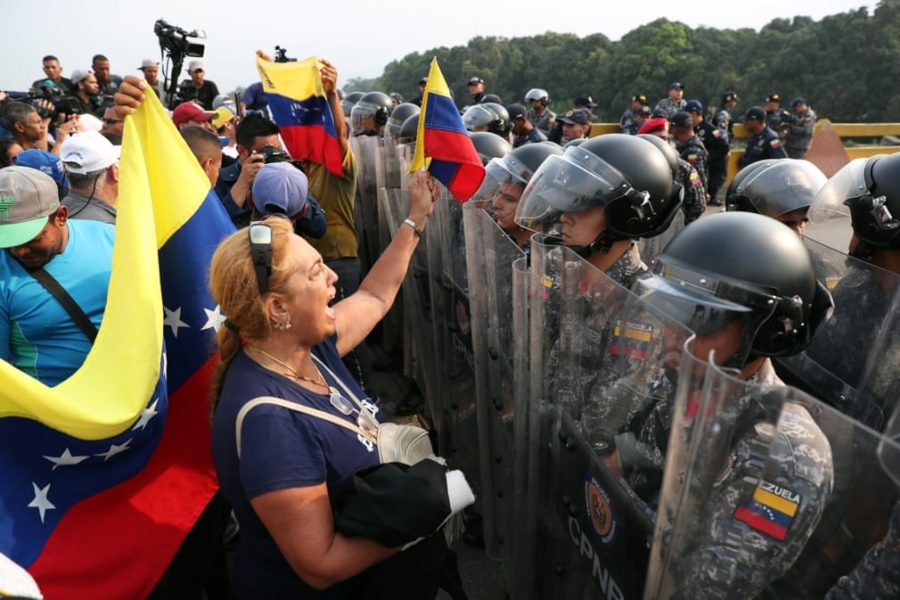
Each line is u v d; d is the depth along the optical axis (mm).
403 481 1474
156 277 1929
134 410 1845
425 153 2506
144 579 2041
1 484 1781
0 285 2129
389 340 4891
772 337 1409
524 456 2156
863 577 1003
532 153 2857
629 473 1503
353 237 4082
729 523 1081
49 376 2215
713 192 10648
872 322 1862
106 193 2867
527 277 1933
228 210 3436
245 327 1473
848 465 970
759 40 61938
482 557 3037
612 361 1549
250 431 1396
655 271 1622
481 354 2652
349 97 8867
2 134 4887
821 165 5535
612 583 1604
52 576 1844
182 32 3439
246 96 6332
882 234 2006
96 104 7961
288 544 1385
